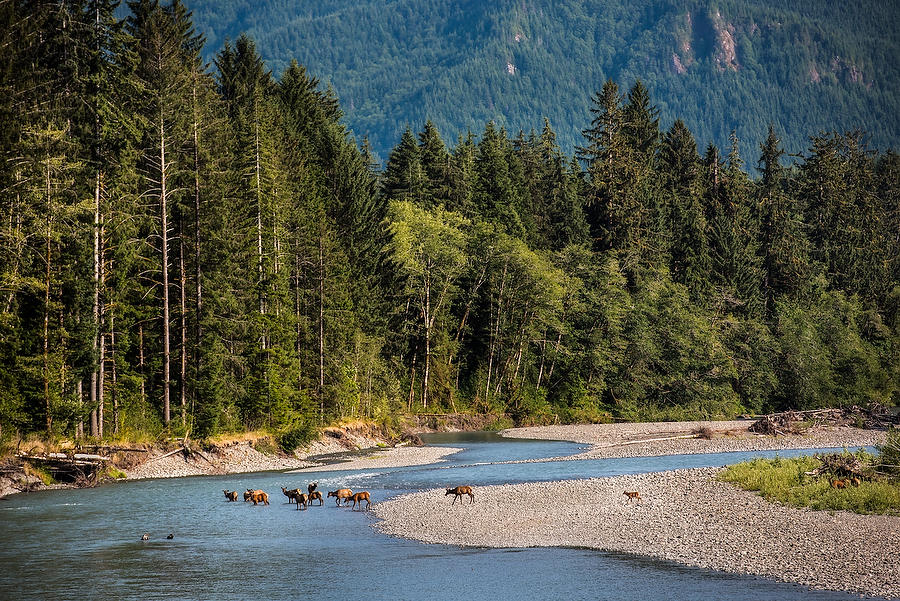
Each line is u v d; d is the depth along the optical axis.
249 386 74.38
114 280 61.94
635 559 33.47
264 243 81.62
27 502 48.16
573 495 49.22
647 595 28.38
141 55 86.19
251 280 78.75
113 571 32.31
